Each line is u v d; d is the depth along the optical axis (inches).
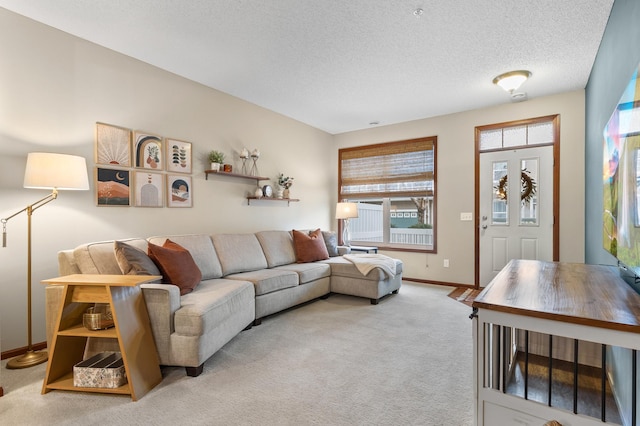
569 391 72.4
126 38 113.5
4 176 97.3
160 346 85.2
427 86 154.5
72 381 79.0
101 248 94.9
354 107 186.2
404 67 134.4
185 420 66.6
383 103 178.5
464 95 165.9
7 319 98.2
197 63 132.3
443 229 198.1
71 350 84.0
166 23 104.3
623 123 62.9
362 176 233.3
